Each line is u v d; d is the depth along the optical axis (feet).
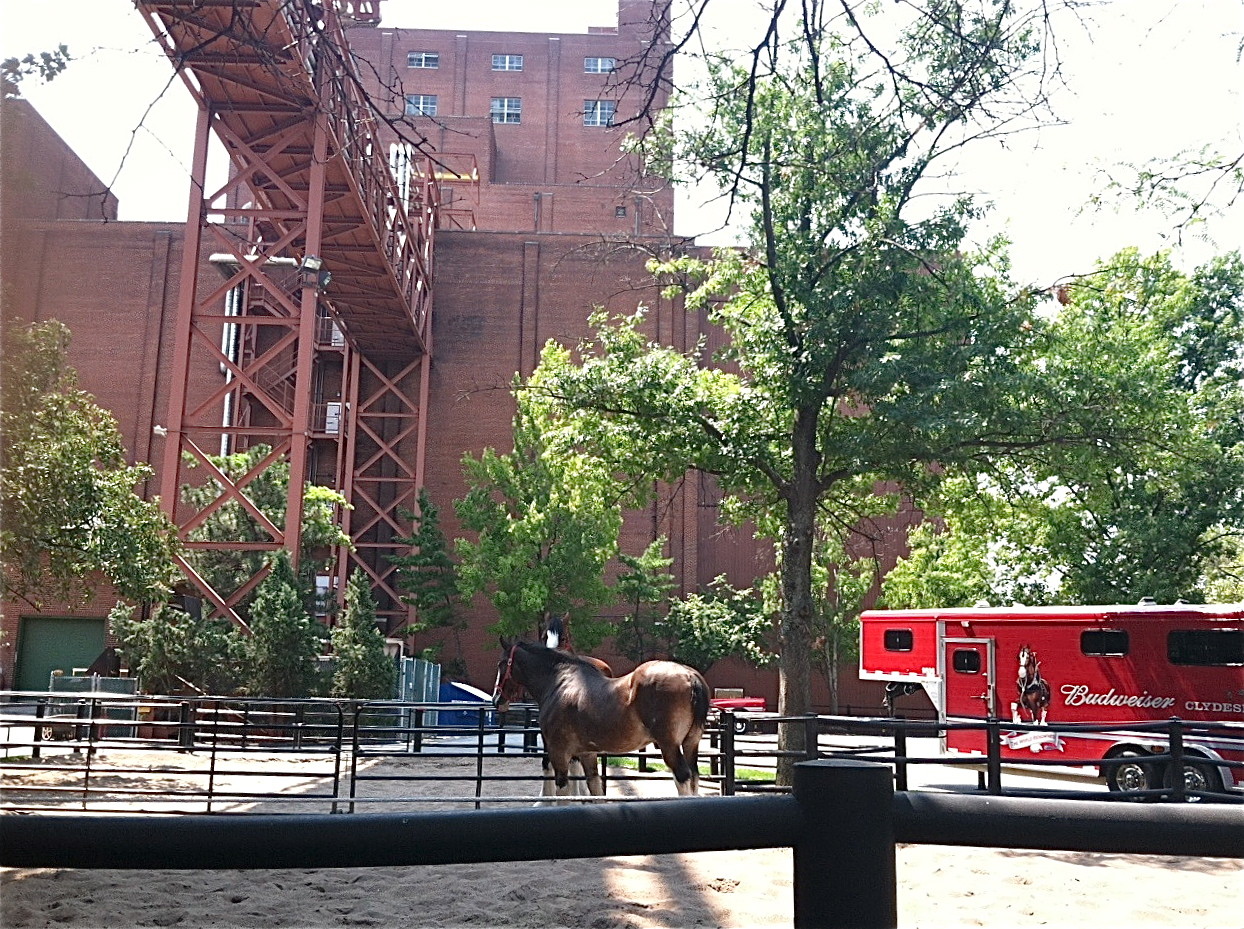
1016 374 51.85
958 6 19.84
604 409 57.77
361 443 158.71
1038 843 7.00
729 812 7.00
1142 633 61.41
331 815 6.84
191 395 155.12
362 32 217.97
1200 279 93.97
